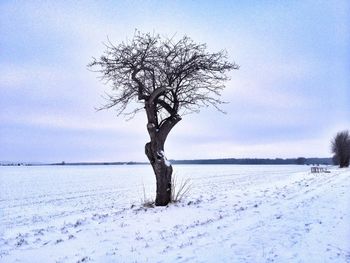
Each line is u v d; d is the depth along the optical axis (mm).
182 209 15414
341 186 25609
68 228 12680
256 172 73312
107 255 8414
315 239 9094
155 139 17344
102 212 17219
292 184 29812
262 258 7535
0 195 29250
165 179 17312
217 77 18500
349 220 11570
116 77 17797
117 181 47562
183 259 7625
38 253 9008
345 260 7375
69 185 40281
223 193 23750
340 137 86625
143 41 17094
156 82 18188
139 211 15648
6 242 10789
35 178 54938
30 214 18219
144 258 7926
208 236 9688
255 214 13188
